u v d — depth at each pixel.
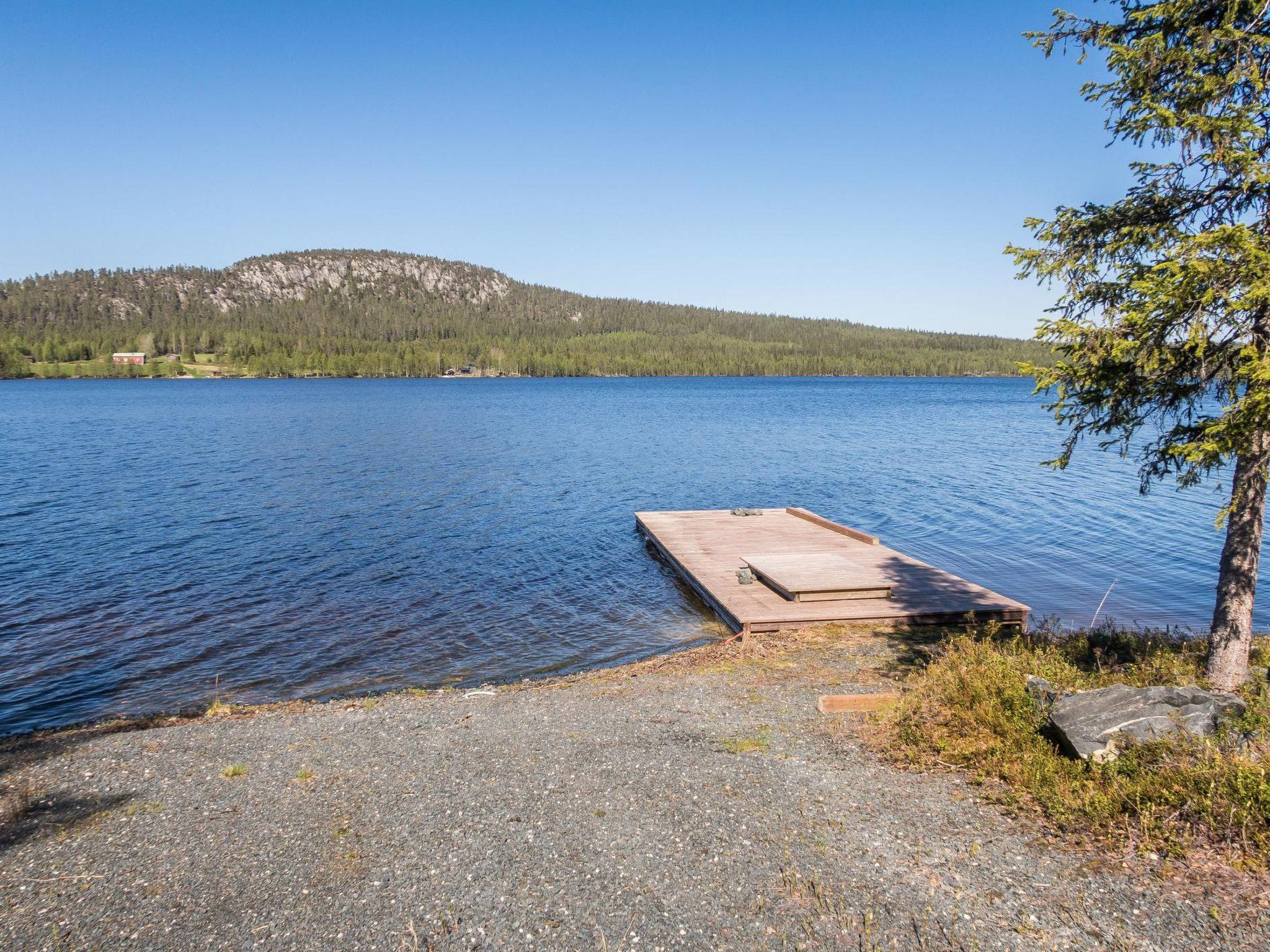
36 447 45.38
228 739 9.41
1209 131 6.89
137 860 6.58
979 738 7.94
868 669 10.99
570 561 19.75
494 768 8.18
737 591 15.05
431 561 19.75
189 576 18.23
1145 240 7.66
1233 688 8.12
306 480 33.06
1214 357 6.95
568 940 5.27
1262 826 5.65
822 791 7.20
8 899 6.05
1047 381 8.05
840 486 32.31
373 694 11.83
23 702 11.56
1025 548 20.92
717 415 76.88
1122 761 6.73
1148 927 4.91
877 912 5.35
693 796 7.25
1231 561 8.09
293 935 5.47
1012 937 4.97
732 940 5.18
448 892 5.89
